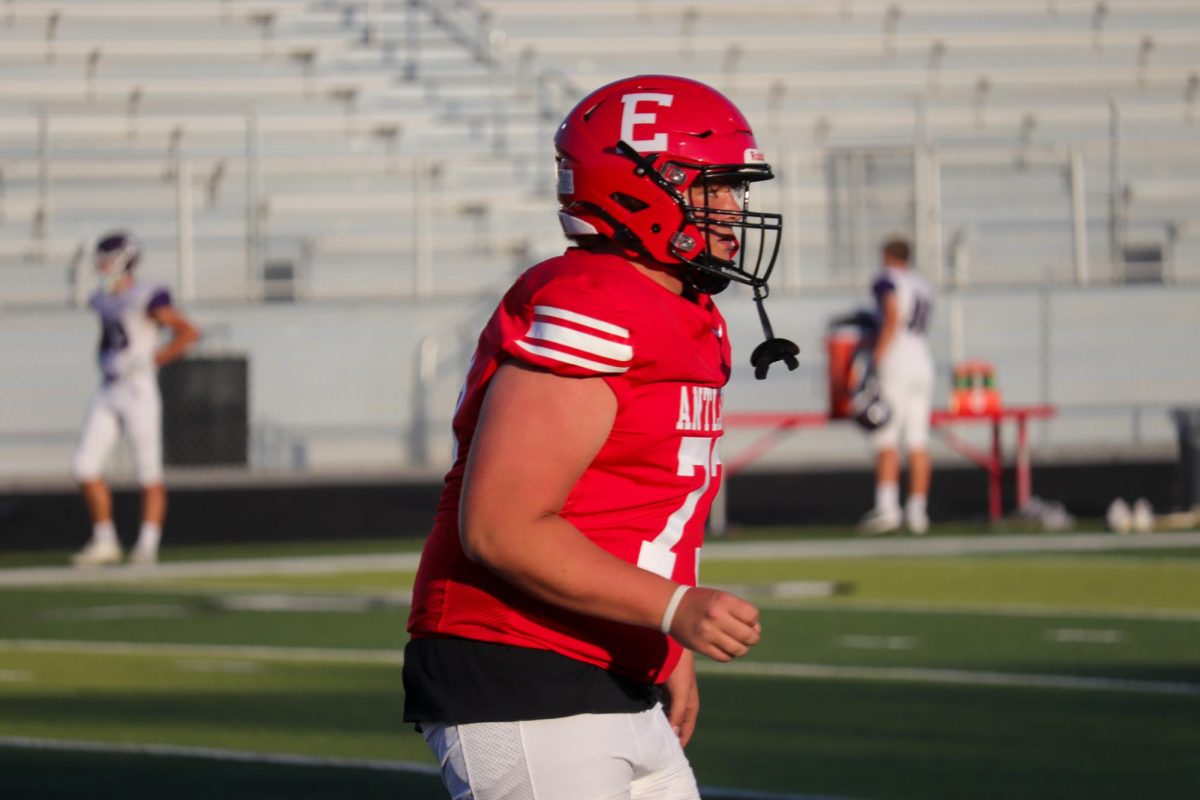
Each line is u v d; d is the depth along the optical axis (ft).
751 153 21.79
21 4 172.96
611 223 21.38
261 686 59.41
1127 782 43.83
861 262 150.41
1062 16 185.26
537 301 20.42
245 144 166.20
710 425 21.52
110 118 166.20
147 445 98.07
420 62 174.09
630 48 179.11
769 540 106.11
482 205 162.71
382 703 56.03
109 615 78.28
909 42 182.50
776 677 60.03
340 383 144.46
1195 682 58.23
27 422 143.23
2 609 80.74
